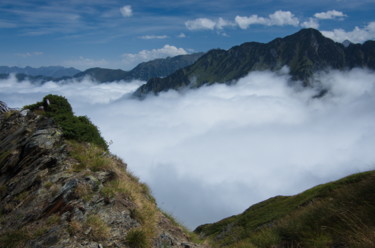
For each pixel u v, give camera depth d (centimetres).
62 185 1181
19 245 902
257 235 1694
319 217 1523
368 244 977
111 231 949
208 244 1245
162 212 1331
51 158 1441
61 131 1689
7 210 1184
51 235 904
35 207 1109
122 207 1077
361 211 1319
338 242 1179
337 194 1753
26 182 1330
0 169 1633
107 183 1205
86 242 878
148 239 960
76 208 1018
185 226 1346
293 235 1484
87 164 1352
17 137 1920
